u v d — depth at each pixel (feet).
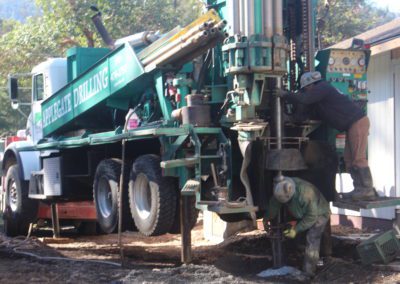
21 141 41.27
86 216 35.32
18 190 40.06
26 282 24.70
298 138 24.84
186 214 26.13
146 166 26.58
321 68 26.94
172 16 74.28
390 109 36.47
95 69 30.81
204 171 24.54
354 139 24.98
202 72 26.37
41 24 72.23
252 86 23.54
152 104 28.12
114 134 29.45
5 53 71.67
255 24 23.38
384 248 25.49
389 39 33.88
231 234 35.88
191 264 26.48
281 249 25.30
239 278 24.35
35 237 39.78
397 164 35.99
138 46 29.40
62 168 35.17
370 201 24.81
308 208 24.54
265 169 24.40
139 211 27.43
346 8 75.31
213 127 25.17
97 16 38.83
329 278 24.41
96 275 25.79
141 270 26.13
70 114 33.71
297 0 26.89
